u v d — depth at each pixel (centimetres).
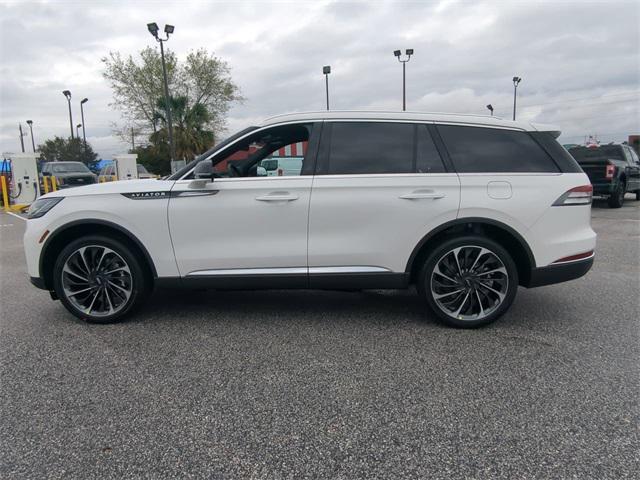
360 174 392
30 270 415
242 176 434
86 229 413
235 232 396
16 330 404
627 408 265
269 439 240
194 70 3681
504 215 385
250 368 323
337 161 396
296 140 436
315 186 389
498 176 390
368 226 391
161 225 396
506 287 391
